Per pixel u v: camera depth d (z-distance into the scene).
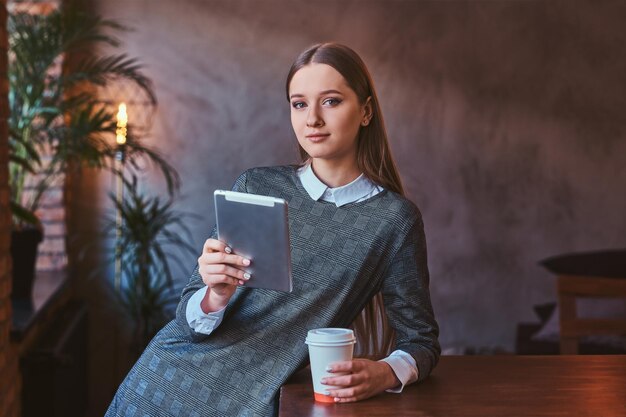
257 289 1.80
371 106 1.84
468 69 5.64
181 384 1.78
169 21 5.43
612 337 4.86
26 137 4.44
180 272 5.45
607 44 5.69
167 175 4.81
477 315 5.70
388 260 1.80
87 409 5.33
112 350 5.40
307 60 1.77
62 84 4.52
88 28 4.73
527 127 5.68
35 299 4.09
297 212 1.84
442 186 5.66
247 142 5.50
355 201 1.83
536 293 5.70
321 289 1.78
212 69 5.46
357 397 1.61
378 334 1.91
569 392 1.69
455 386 1.74
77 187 5.36
